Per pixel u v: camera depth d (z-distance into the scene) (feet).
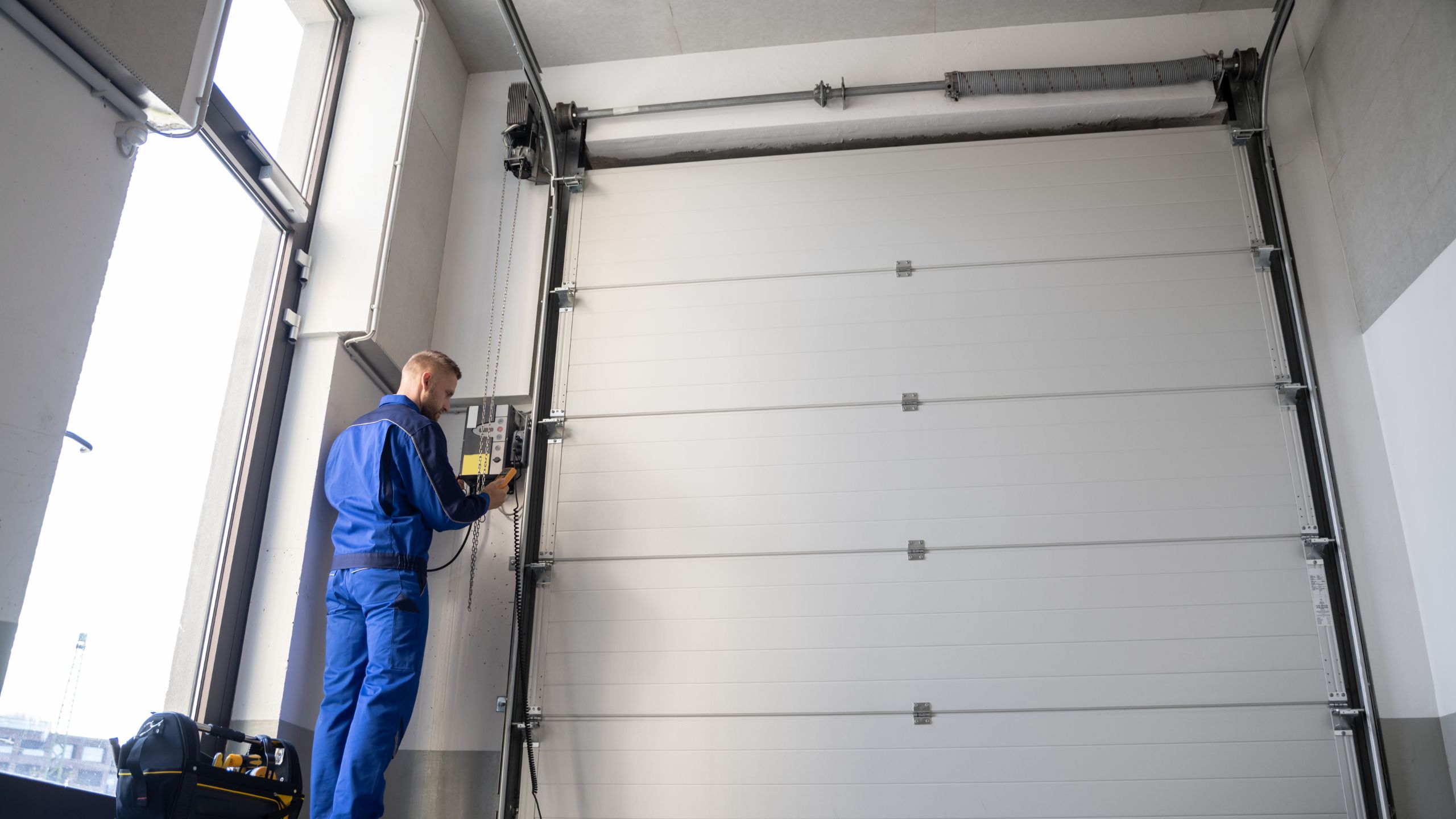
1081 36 16.24
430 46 15.94
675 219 16.02
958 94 15.65
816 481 14.29
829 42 16.67
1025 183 15.62
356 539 11.42
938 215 15.57
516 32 14.60
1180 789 12.47
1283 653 12.92
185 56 10.02
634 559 14.19
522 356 15.42
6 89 8.39
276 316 13.16
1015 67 16.15
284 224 13.44
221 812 8.96
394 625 10.92
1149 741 12.69
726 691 13.42
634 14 16.25
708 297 15.46
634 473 14.62
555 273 15.85
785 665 13.47
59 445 8.78
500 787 13.14
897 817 12.64
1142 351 14.46
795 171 16.11
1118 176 15.49
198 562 11.55
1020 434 14.20
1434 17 12.74
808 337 15.06
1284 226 14.80
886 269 15.33
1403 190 13.34
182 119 10.04
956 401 14.48
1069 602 13.37
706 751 13.17
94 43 8.92
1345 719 12.60
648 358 15.21
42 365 8.65
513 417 14.99
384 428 11.84
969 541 13.78
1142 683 12.94
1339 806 12.26
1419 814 12.14
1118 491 13.82
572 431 14.96
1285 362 14.23
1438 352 12.65
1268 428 13.93
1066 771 12.65
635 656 13.73
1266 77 15.23
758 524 14.17
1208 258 14.88
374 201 14.35
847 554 13.89
